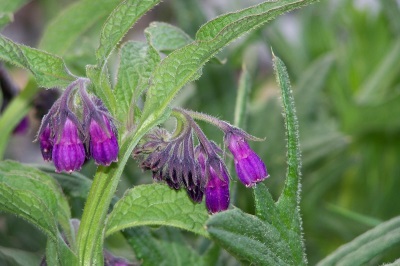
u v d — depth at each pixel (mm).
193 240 529
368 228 587
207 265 456
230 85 581
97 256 399
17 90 525
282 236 398
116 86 397
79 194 448
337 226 598
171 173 392
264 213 396
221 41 375
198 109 583
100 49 387
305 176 615
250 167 390
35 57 390
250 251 383
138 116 396
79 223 416
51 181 420
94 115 375
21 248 508
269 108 621
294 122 398
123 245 537
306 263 401
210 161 390
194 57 381
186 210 403
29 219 392
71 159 373
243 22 369
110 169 390
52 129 380
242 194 579
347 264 431
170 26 433
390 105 664
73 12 475
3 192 385
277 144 612
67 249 395
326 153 615
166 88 387
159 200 402
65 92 380
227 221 377
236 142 393
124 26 384
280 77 396
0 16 479
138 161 404
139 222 405
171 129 552
